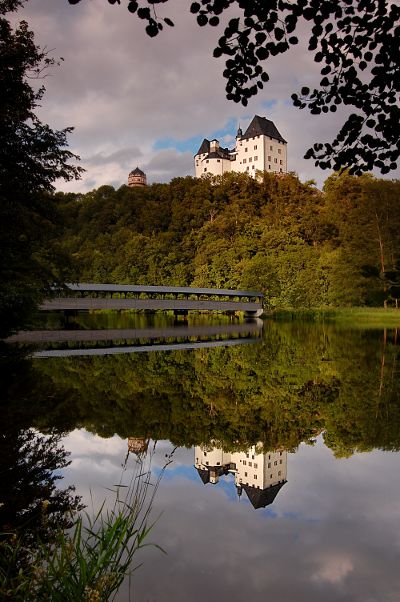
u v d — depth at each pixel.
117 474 5.63
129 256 65.56
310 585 3.37
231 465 5.98
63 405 9.16
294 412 8.66
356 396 9.84
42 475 5.54
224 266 55.31
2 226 12.96
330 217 60.41
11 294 14.45
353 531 4.23
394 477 5.52
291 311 47.06
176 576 3.46
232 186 75.88
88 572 2.85
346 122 4.29
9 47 11.16
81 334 28.86
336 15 3.79
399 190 42.09
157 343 23.28
